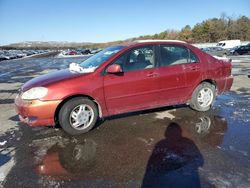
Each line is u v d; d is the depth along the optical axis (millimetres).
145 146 4105
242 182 3078
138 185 3066
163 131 4707
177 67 5332
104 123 5141
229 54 33594
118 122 5184
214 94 5867
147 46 5133
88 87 4570
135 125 5012
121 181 3158
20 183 3172
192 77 5488
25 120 4609
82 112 4629
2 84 11273
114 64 4805
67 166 3547
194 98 5648
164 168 3422
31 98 4402
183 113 5688
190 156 3738
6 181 3221
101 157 3777
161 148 4016
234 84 9195
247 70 13547
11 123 5406
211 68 5699
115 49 5180
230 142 4203
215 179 3145
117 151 3955
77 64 5527
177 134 4559
